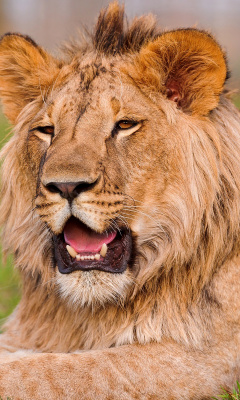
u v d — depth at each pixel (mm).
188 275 7617
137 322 7582
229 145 7797
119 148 7359
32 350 8242
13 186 7973
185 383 7293
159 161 7469
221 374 7543
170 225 7559
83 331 7992
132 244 7523
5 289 11461
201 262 7621
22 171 7906
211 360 7531
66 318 8016
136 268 7617
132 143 7391
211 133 7617
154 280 7617
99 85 7535
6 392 6652
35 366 6891
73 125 7320
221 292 7758
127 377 7062
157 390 7141
